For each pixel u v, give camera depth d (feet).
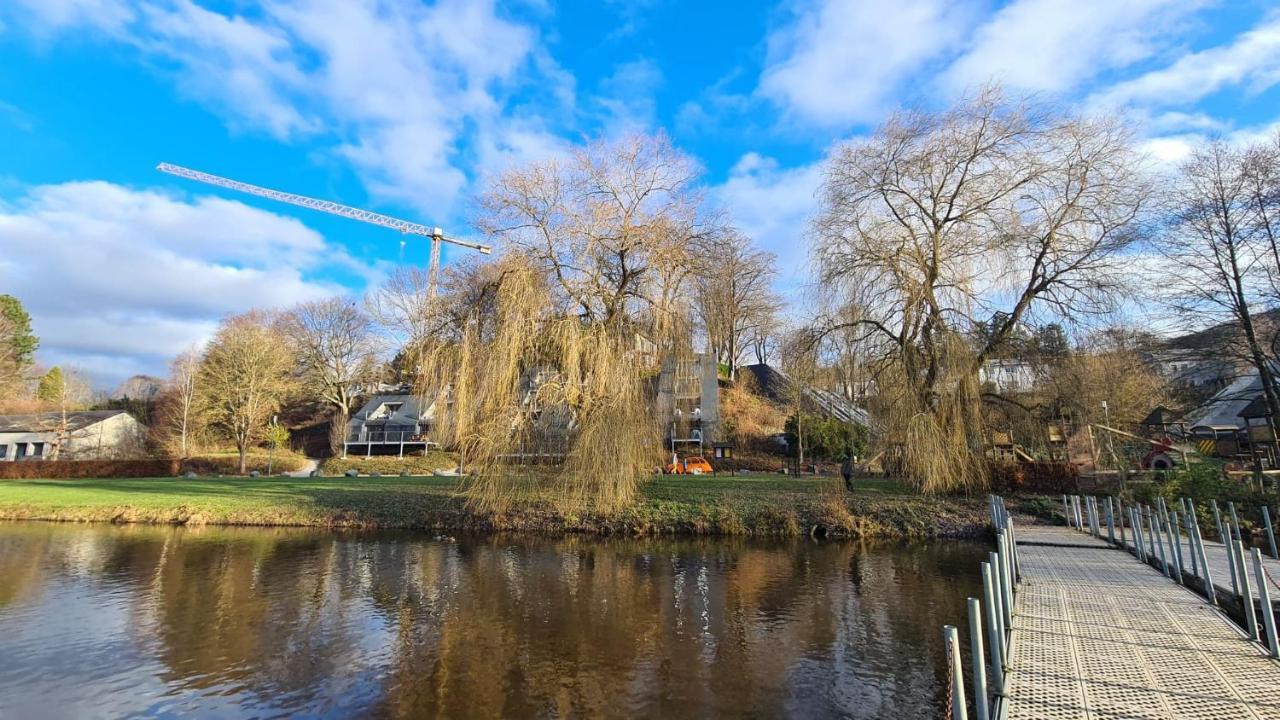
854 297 63.36
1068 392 61.72
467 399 57.41
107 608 36.55
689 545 55.21
